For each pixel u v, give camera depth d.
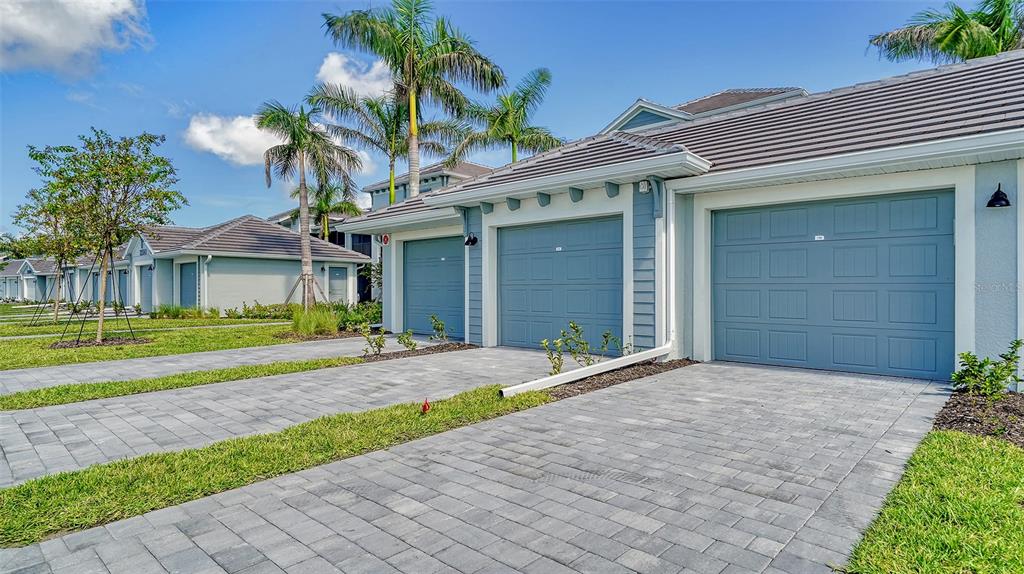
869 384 6.70
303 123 19.56
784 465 3.96
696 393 6.41
